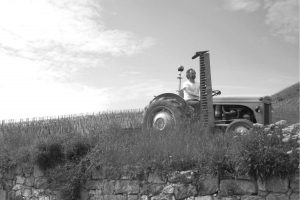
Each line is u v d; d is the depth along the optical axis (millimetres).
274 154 7047
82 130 12883
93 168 9469
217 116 10523
